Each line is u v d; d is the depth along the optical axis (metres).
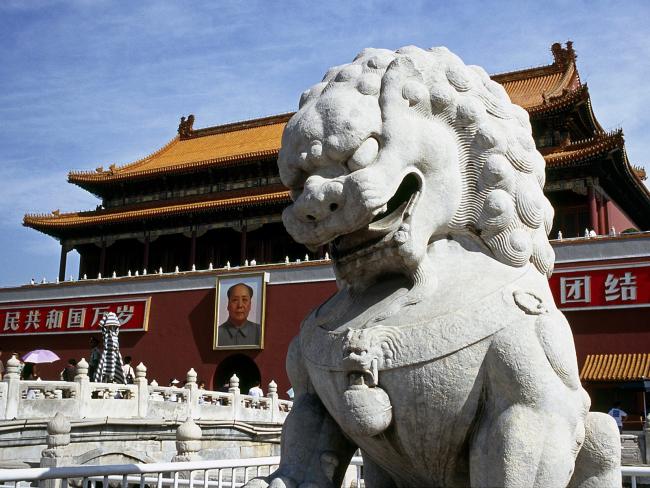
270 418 26.28
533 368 3.39
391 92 3.88
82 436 17.38
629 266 28.70
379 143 3.84
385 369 3.55
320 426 3.99
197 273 39.12
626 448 18.53
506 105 4.28
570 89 41.53
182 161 50.72
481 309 3.54
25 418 17.52
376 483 4.24
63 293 41.88
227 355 37.53
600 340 28.67
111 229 49.28
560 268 29.81
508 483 3.30
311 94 4.23
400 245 3.75
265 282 37.19
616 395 29.00
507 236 3.99
